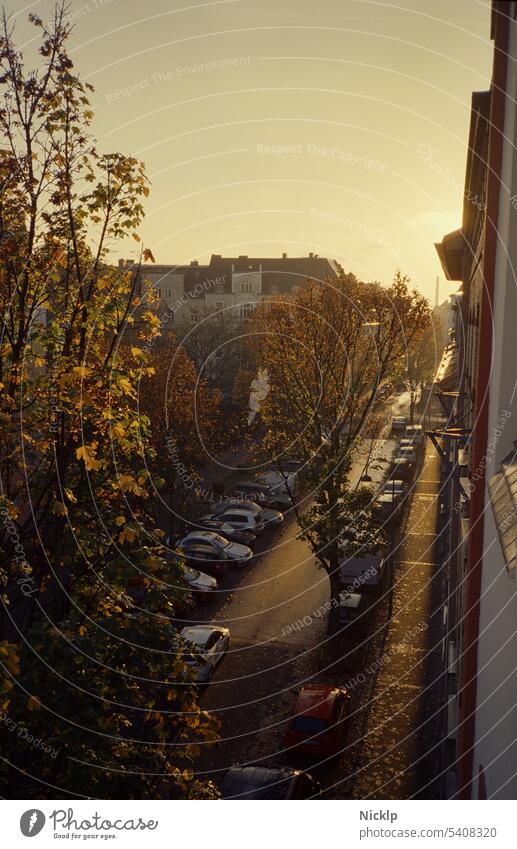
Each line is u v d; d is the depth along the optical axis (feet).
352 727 74.18
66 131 33.76
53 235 34.55
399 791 63.46
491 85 31.83
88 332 36.01
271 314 97.71
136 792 32.83
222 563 112.88
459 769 37.37
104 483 37.58
